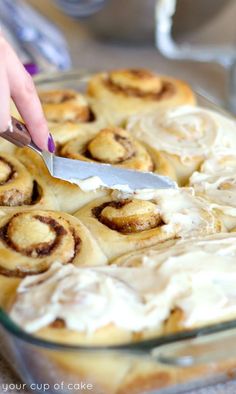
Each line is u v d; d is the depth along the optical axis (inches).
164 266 23.3
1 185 27.5
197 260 23.7
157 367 21.7
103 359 21.4
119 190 27.1
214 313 22.2
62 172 26.9
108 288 22.1
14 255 24.1
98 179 27.1
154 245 25.4
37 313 21.6
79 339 21.3
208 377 22.7
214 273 23.2
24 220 24.9
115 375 21.7
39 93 33.4
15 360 22.8
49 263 23.9
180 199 27.0
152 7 46.3
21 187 27.5
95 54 48.3
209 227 26.1
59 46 43.1
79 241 25.1
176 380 22.4
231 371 22.7
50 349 20.9
